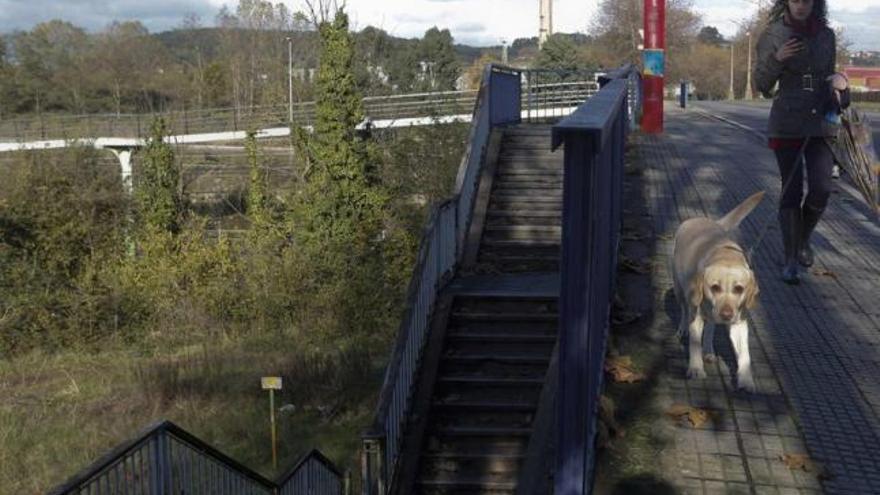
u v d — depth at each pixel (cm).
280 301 2370
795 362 651
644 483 498
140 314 2469
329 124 2839
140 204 3134
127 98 6806
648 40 1947
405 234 2559
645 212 1074
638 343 686
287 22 6097
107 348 2305
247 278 2491
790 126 762
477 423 797
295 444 1370
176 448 512
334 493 895
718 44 9988
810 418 568
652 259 888
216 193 3762
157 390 1695
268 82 5300
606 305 643
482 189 1144
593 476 497
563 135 400
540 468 651
